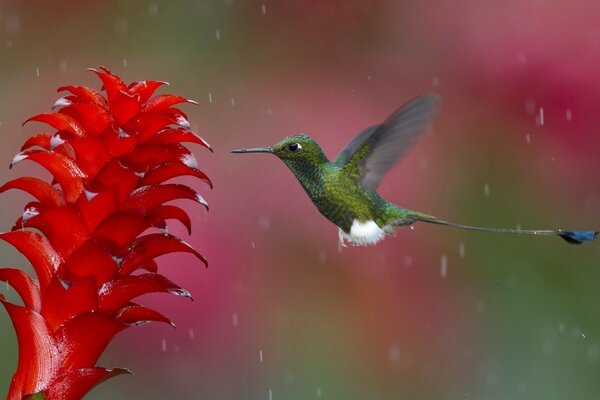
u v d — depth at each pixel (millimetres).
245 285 10523
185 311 10398
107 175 4781
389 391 10930
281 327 10633
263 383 10562
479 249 10984
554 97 10891
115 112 4770
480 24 11117
